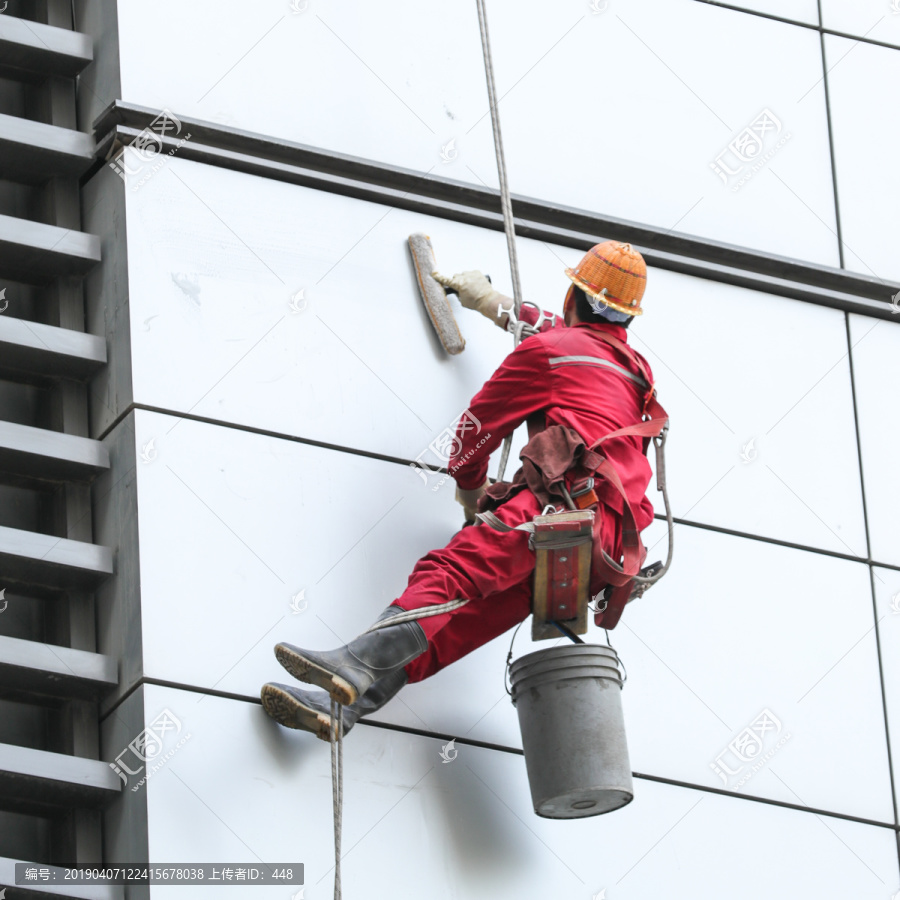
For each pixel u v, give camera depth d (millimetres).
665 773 19578
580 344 18484
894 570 21875
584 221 21766
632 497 17859
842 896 19766
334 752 17594
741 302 22562
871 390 22828
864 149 24141
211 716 17500
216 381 18969
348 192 20578
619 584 17828
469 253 21031
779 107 23766
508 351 20688
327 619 18406
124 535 18188
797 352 22578
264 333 19438
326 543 18766
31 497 18875
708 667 20359
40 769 16938
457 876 17922
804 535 21578
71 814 17438
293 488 18859
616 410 18250
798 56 24188
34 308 19766
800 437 22078
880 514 22109
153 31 20406
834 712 20734
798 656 20875
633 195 22406
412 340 20188
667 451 21312
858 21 24812
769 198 23266
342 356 19734
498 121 20203
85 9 21172
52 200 20047
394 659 17141
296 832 17391
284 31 21062
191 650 17703
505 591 17922
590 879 18594
